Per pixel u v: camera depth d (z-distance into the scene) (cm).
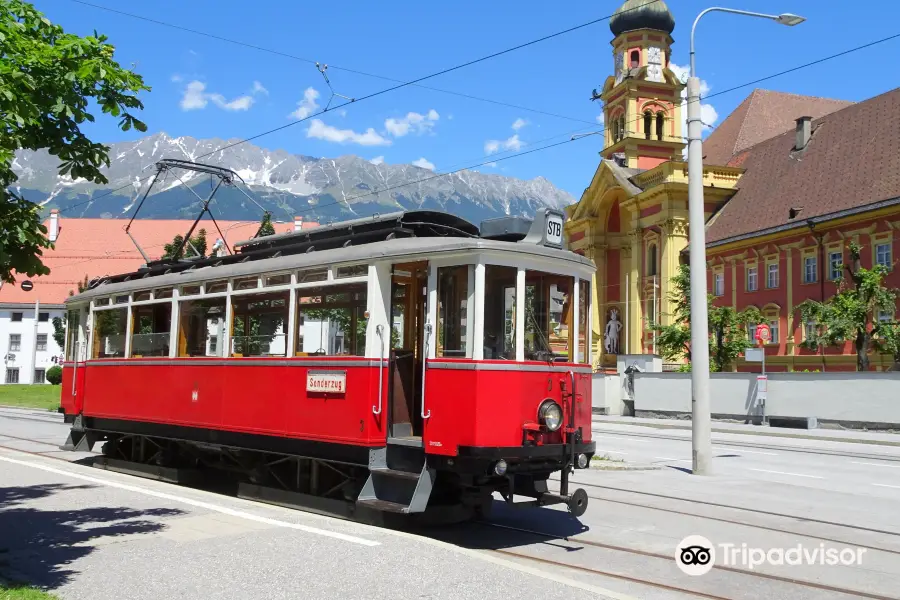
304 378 1087
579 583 699
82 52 777
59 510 1023
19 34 762
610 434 2848
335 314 1055
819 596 744
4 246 729
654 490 1362
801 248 4397
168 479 1424
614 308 6247
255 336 1185
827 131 4934
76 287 8319
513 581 694
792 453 2184
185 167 1761
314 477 1102
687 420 3744
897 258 3791
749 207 5056
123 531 891
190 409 1301
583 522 1073
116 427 1530
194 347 1312
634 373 4072
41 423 2852
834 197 4309
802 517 1121
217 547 810
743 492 1352
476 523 1066
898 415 2906
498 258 942
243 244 1331
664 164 5456
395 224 1077
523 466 928
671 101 6412
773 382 3325
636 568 838
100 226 8844
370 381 997
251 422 1169
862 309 3462
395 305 1029
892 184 3944
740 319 4262
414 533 995
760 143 5644
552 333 992
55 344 8225
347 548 805
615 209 6338
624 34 6438
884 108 4562
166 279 1404
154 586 675
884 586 777
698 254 1694
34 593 636
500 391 919
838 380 3098
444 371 939
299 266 1113
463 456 905
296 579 695
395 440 991
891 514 1160
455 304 946
